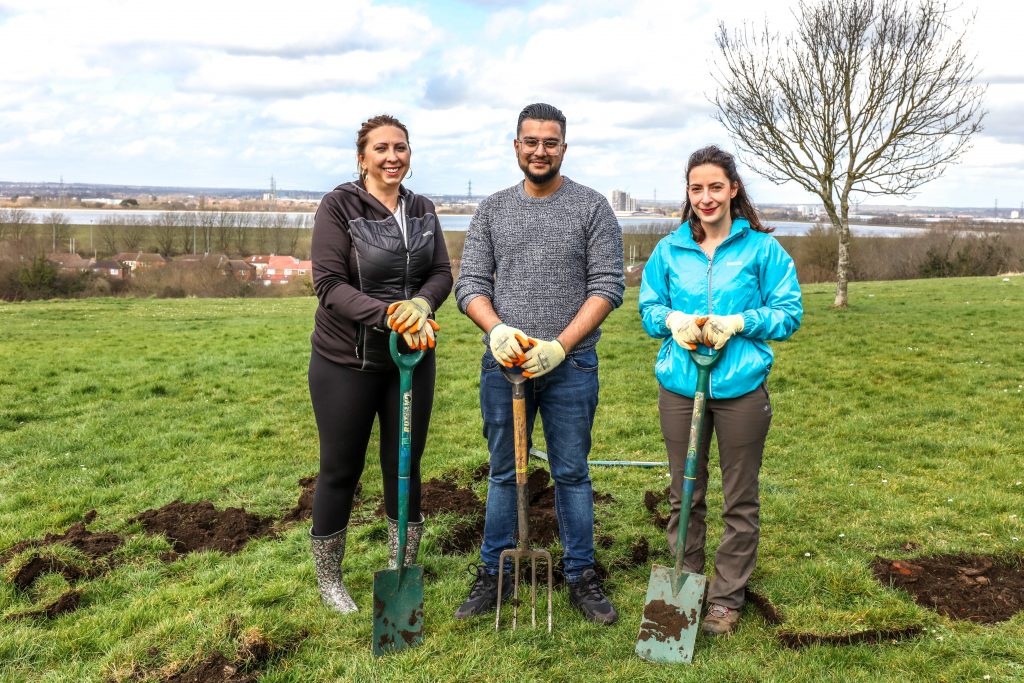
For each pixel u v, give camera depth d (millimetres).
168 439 6207
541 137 2838
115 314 18625
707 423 3031
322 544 3121
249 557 3742
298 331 13734
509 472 3105
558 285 2965
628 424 6418
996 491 4441
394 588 2777
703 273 2947
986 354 8953
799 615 3002
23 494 4801
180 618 3002
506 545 3129
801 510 4266
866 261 33312
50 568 3512
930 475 4848
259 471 5328
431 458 5574
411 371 2816
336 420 2984
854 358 9094
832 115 14078
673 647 2711
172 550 3877
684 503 2738
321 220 2939
